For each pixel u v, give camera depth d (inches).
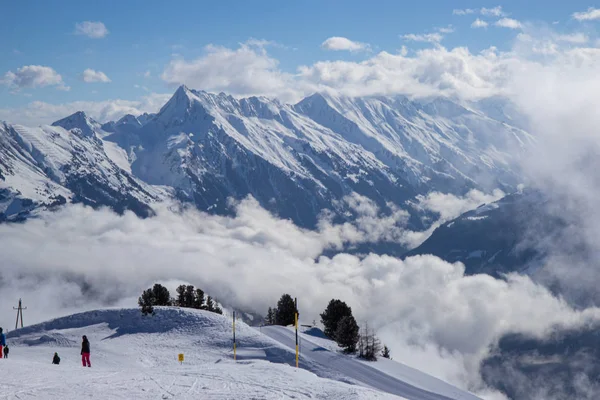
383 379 2856.8
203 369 1439.5
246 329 3516.2
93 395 992.9
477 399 2765.7
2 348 1728.6
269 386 1176.8
